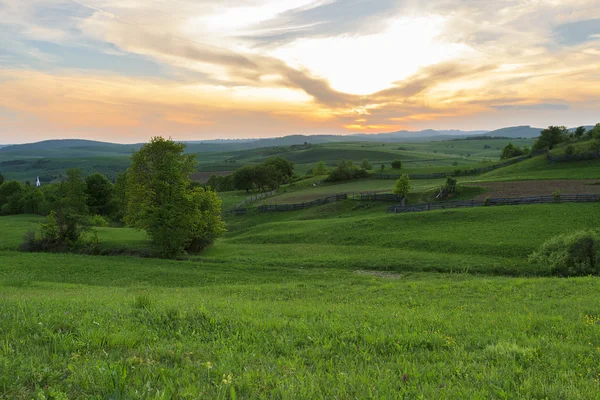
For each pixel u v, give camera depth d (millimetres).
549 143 113438
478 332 10320
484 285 22422
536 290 20547
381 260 35750
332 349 8148
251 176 118688
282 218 76375
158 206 45125
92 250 43531
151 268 34406
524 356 7797
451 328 10625
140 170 48062
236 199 111625
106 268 34125
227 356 7020
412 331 10070
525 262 32781
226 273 32562
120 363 6219
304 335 9188
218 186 145250
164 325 9586
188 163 50625
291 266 35844
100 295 18203
